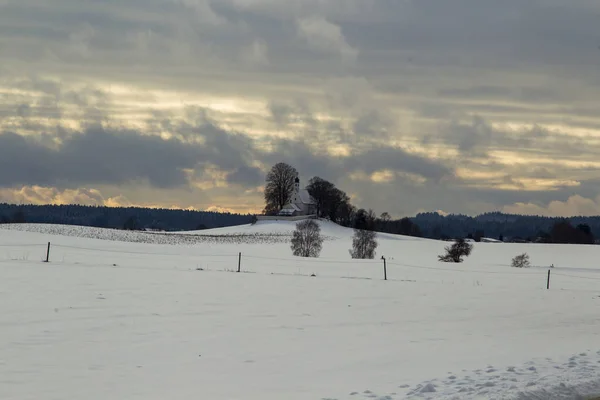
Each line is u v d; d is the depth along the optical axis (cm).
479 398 1295
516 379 1496
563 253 12131
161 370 1554
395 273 5631
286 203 18225
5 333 1900
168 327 2134
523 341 2172
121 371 1529
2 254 5141
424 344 2033
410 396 1316
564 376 1541
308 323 2380
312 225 8656
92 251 6475
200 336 2009
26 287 2900
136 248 7862
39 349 1719
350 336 2134
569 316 2961
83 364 1583
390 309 2908
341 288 3694
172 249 8144
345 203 18912
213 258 6525
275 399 1300
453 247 9031
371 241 8775
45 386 1370
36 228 10394
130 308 2491
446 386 1418
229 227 16612
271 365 1645
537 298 3725
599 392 1420
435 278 5297
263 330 2175
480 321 2672
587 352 1936
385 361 1730
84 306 2472
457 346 2014
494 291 4022
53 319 2162
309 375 1538
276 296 3155
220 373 1541
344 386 1422
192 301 2798
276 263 6266
